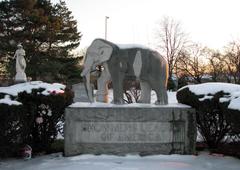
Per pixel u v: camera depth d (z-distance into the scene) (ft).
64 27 113.29
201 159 29.40
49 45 110.11
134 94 63.77
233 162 28.32
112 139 30.37
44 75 104.53
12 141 28.35
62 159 29.14
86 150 30.35
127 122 30.45
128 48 33.40
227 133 32.89
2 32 104.12
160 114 30.58
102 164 26.96
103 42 33.58
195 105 32.01
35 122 31.24
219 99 30.66
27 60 103.19
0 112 27.02
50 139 32.50
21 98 30.66
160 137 30.60
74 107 30.60
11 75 103.30
